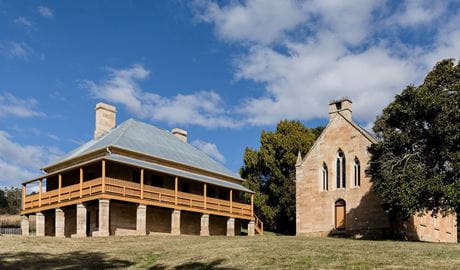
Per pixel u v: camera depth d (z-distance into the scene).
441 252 22.47
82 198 40.00
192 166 49.00
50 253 25.70
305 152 65.38
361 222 45.16
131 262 23.41
